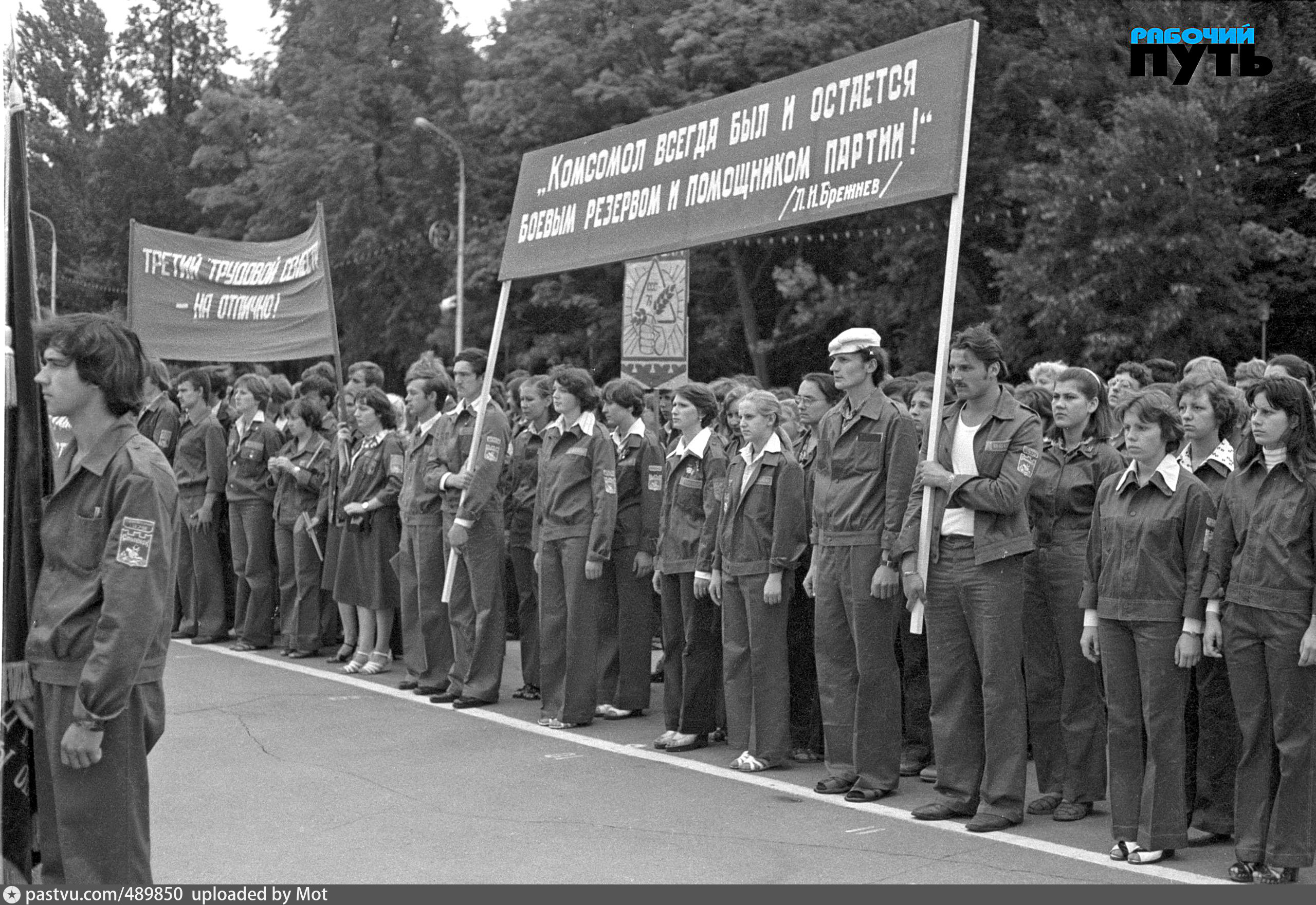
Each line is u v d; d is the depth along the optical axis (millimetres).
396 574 10234
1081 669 6430
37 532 4188
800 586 7785
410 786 6844
